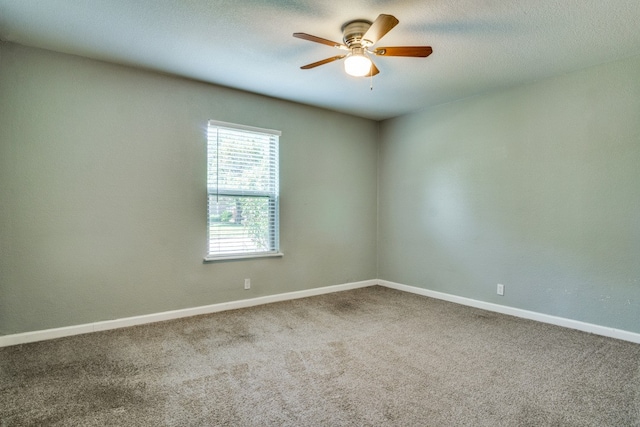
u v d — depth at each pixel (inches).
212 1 82.3
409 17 88.6
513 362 95.3
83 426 66.5
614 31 94.6
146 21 91.6
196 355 98.7
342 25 93.4
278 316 135.9
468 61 114.9
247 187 149.6
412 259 179.3
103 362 93.7
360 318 134.0
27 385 81.3
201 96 136.5
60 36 99.8
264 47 106.6
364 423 68.1
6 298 103.3
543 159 130.7
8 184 103.0
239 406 73.5
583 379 86.0
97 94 116.1
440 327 124.0
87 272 115.2
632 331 110.7
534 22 90.4
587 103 119.6
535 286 133.1
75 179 112.8
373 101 160.9
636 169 109.8
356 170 187.9
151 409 72.2
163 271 129.1
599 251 117.3
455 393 79.1
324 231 174.9
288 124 160.9
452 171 161.0
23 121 104.9
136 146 123.2
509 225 140.7
